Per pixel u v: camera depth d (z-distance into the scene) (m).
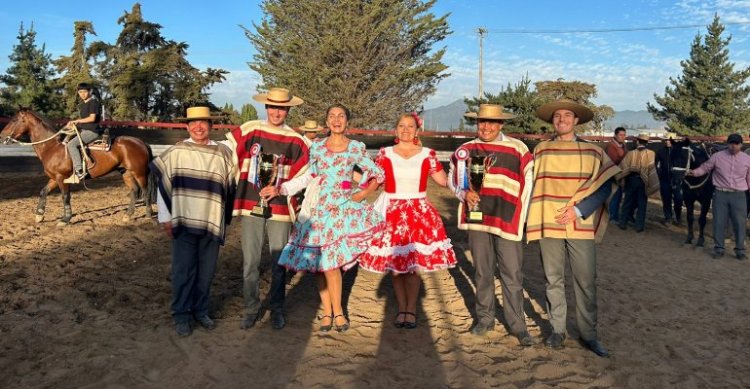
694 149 9.78
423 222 4.19
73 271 5.67
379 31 26.61
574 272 3.98
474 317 4.82
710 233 9.41
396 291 4.52
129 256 6.46
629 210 9.58
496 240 4.18
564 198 3.90
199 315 4.34
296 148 4.21
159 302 4.88
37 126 7.80
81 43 36.97
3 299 4.70
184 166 4.00
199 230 4.02
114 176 14.37
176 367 3.65
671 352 4.18
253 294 4.30
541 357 3.98
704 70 41.19
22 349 3.80
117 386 3.37
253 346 4.02
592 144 3.90
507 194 4.05
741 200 7.39
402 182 4.23
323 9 27.05
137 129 13.05
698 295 5.73
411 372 3.68
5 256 6.06
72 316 4.45
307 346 4.05
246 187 4.20
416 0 28.66
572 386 3.55
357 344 4.13
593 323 4.04
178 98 33.81
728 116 40.59
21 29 38.88
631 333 4.56
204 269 4.26
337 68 27.30
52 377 3.44
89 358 3.72
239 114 35.16
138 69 32.94
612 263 7.12
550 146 3.98
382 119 29.02
